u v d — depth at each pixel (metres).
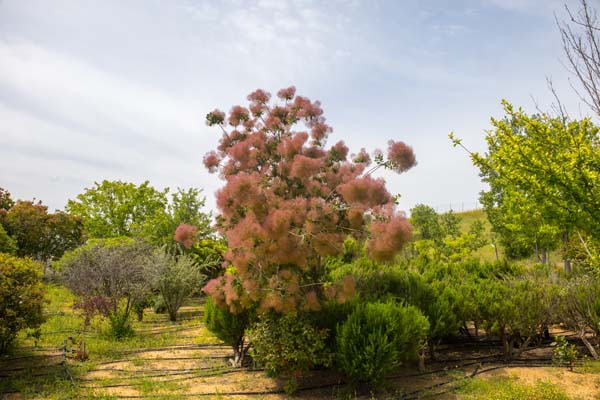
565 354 7.70
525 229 15.20
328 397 6.50
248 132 8.10
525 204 6.28
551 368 7.73
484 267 11.23
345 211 6.85
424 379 7.33
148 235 19.61
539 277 9.73
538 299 8.34
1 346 7.41
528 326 8.26
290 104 8.09
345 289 6.70
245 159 7.31
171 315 13.22
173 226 20.03
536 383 6.78
